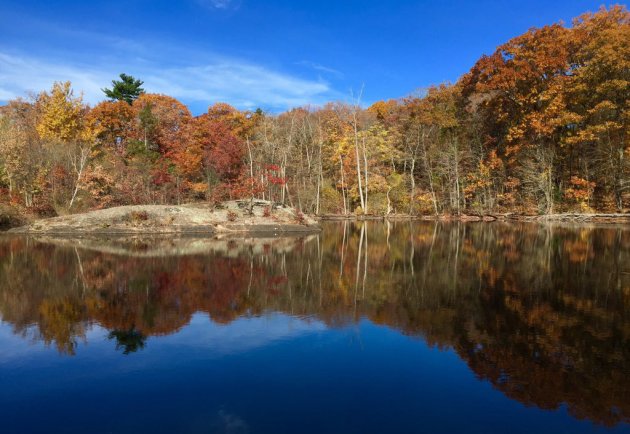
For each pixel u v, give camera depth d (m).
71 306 8.96
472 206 44.06
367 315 8.27
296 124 51.75
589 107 35.44
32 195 32.25
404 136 49.34
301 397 4.94
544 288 10.48
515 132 39.12
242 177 34.50
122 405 4.77
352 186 47.62
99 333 7.24
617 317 7.97
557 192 37.81
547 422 4.39
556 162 38.62
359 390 5.12
